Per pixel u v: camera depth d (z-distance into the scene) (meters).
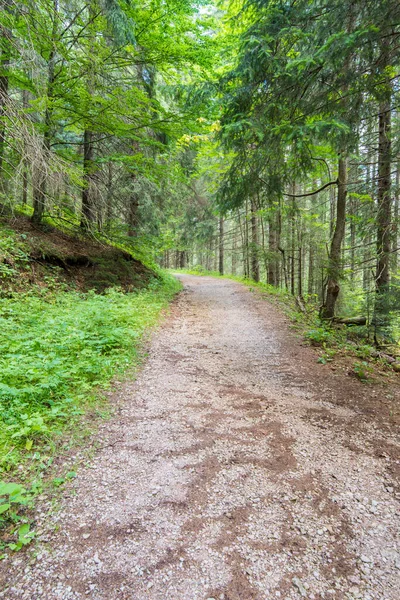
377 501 2.35
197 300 11.98
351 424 3.45
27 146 6.08
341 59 4.20
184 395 4.09
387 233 7.71
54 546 1.90
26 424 2.69
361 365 5.29
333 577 1.78
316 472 2.66
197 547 1.94
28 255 7.64
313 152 7.26
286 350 6.16
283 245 14.66
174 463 2.72
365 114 5.34
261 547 1.96
